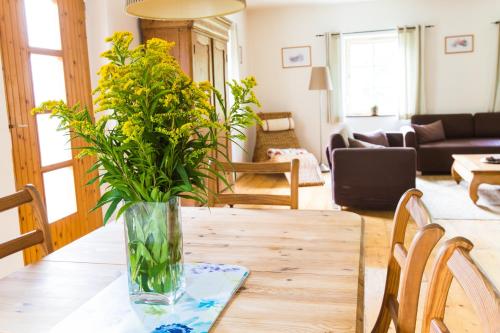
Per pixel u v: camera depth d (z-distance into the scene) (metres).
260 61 7.49
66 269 1.32
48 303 1.11
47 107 0.97
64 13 3.07
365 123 7.31
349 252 1.37
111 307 1.07
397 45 7.00
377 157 4.35
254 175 6.96
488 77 6.84
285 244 1.46
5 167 2.49
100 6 3.34
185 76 1.05
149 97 0.99
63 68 3.05
